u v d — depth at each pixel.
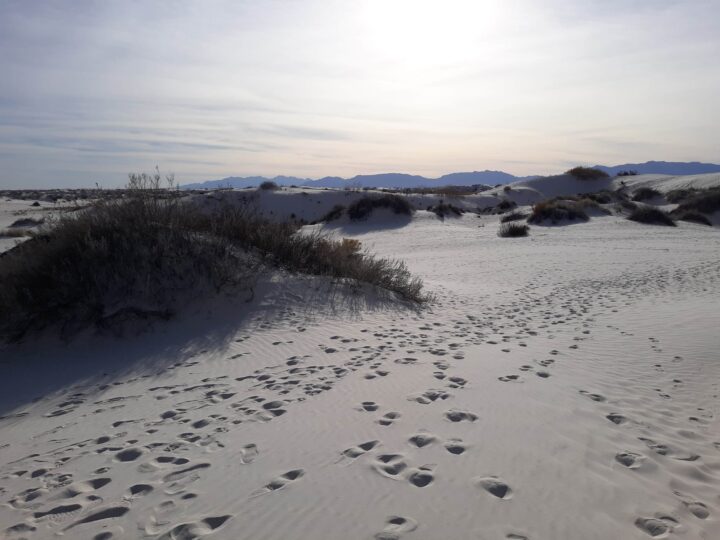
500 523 2.99
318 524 3.01
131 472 3.90
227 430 4.64
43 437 4.99
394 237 32.41
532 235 30.77
